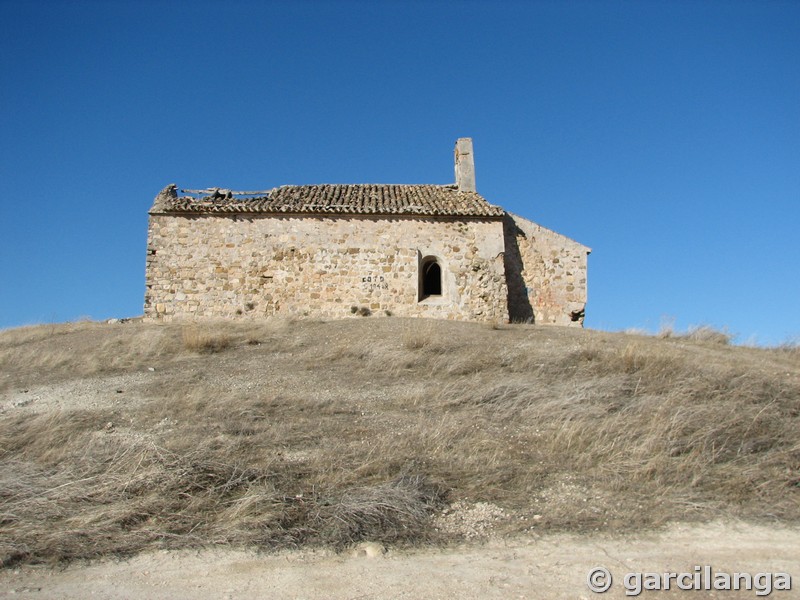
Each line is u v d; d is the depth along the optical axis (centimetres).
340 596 627
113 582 666
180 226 2411
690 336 2208
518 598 616
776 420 1102
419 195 2677
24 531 770
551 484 899
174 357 1795
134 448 993
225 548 743
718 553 711
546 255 2583
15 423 1175
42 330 2294
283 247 2408
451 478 917
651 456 962
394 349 1727
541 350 1662
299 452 1012
